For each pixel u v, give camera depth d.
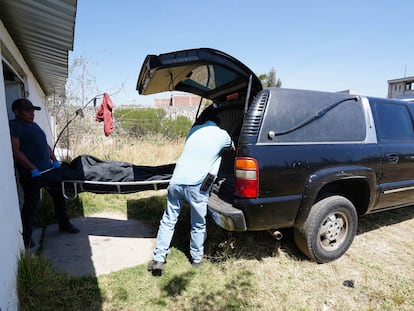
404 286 2.72
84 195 5.18
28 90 5.11
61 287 2.48
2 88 2.21
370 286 2.71
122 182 3.16
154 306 2.39
